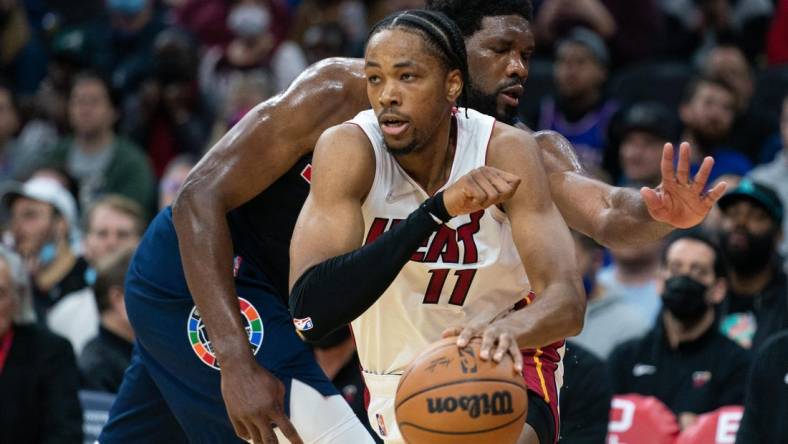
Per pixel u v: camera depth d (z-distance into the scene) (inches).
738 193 723.4
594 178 458.3
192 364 481.7
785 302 713.0
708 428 603.5
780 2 1169.4
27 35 1314.0
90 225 856.3
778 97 1082.7
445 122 396.2
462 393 358.0
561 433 599.8
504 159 402.9
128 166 1046.4
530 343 370.3
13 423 646.5
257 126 463.2
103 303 707.4
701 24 1192.8
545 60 1161.4
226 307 449.1
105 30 1261.1
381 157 399.5
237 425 445.7
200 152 1119.0
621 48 1171.3
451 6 452.4
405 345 425.4
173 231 491.8
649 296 801.6
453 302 418.0
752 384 568.4
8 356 652.7
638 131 941.8
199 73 1147.9
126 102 1151.0
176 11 1275.8
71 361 664.4
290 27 1264.8
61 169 1015.6
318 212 390.3
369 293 367.2
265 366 471.5
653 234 425.4
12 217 868.0
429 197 399.2
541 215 396.8
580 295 383.9
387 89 376.5
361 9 1238.9
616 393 663.8
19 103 1210.6
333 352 633.6
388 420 434.6
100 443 521.7
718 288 665.6
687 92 1035.3
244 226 491.5
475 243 410.6
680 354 655.1
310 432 469.4
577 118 1031.0
